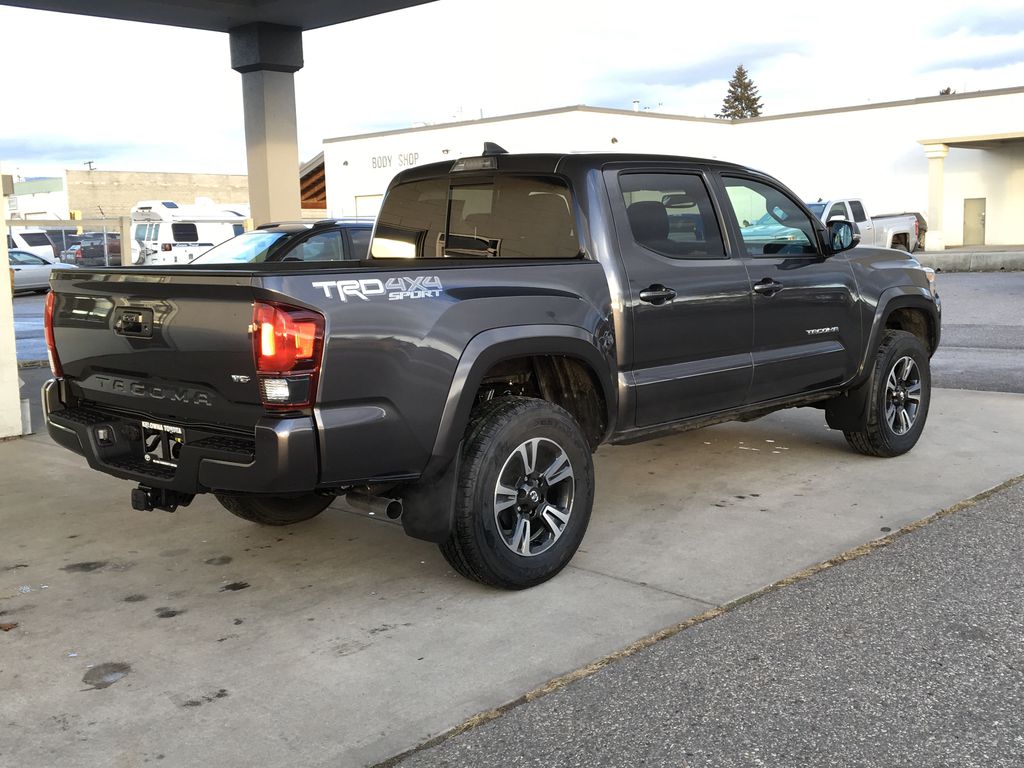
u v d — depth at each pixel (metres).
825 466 6.07
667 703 3.12
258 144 14.35
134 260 28.09
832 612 3.79
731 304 5.05
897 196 35.47
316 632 3.73
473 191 5.00
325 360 3.43
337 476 3.54
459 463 3.89
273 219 14.46
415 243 5.31
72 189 70.00
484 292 3.93
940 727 2.94
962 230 35.00
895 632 3.60
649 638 3.60
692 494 5.50
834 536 4.71
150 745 2.92
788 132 37.62
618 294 4.50
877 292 5.99
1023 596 3.91
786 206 5.61
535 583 4.12
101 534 4.97
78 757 2.86
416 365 3.67
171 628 3.78
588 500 4.30
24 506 5.46
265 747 2.90
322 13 13.11
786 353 5.41
